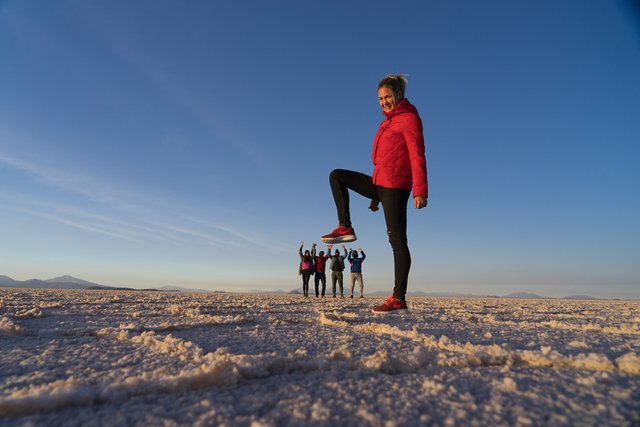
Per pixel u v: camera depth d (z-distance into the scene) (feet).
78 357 4.74
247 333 7.04
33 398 2.82
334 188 12.31
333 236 12.03
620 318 12.33
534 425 2.58
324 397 3.14
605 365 4.17
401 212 11.82
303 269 40.19
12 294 26.50
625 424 2.61
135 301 19.13
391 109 12.05
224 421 2.64
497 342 5.95
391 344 5.64
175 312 11.55
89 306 14.42
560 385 3.52
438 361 4.36
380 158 11.90
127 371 3.98
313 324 8.88
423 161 11.24
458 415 2.75
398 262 12.10
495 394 3.24
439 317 10.99
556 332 7.47
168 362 4.41
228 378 3.49
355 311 13.79
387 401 3.05
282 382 3.60
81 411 2.84
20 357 4.74
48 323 8.68
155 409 2.86
